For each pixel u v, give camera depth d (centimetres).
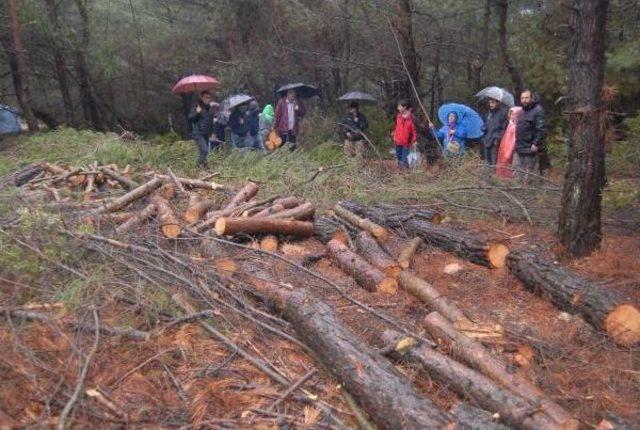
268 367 384
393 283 496
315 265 568
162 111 1852
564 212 552
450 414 316
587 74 525
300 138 1323
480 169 793
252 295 479
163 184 735
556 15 1202
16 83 1540
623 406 345
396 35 1196
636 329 409
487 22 1334
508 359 394
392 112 1462
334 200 758
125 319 411
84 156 916
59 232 506
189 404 345
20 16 1379
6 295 423
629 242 576
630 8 1145
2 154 1031
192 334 411
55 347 370
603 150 542
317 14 1433
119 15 1702
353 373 352
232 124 1122
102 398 334
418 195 738
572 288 458
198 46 1705
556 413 317
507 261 531
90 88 1716
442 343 396
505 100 923
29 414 314
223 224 582
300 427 332
